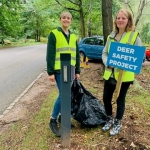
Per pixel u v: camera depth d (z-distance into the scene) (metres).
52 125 3.35
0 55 15.94
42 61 13.05
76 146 3.00
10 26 28.16
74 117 3.35
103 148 2.93
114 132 3.22
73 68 3.03
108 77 3.17
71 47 3.21
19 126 3.77
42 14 15.48
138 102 4.64
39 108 4.56
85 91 3.54
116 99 3.09
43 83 6.98
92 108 3.47
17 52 18.94
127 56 2.86
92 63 11.62
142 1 9.09
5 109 4.69
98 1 15.72
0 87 6.62
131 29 3.04
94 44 11.65
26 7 22.78
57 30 3.12
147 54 14.18
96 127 3.48
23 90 6.23
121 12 2.98
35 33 53.28
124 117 3.84
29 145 3.12
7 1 24.62
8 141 3.29
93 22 22.33
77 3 15.28
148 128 3.43
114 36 3.13
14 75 8.53
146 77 7.95
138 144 2.97
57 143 3.11
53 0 15.34
